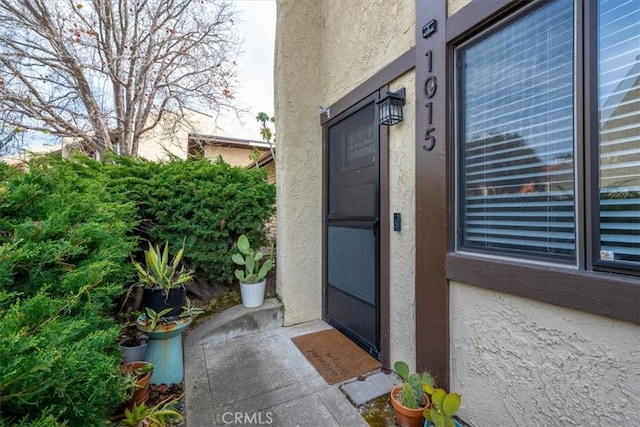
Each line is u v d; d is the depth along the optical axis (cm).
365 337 303
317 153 383
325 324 367
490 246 189
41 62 628
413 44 239
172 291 256
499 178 185
